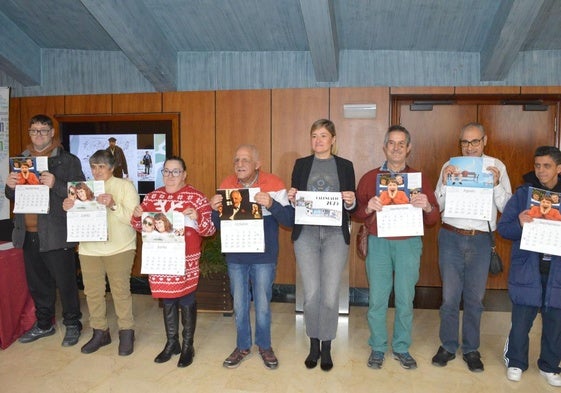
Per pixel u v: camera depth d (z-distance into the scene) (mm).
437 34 4012
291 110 4305
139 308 3916
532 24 3512
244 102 4367
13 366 2783
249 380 2598
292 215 2639
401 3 3553
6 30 4387
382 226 2572
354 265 4262
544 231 2381
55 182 2947
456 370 2713
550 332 2535
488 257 2641
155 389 2498
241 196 2566
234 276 2715
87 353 2965
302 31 4051
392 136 2580
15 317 3180
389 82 4395
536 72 4250
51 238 2980
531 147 4430
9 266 3119
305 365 2764
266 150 4359
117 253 2910
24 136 4730
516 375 2574
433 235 4559
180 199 2709
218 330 3395
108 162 2889
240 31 4137
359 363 2812
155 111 4504
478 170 2553
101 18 3604
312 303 2660
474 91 4184
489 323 3527
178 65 4621
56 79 4848
